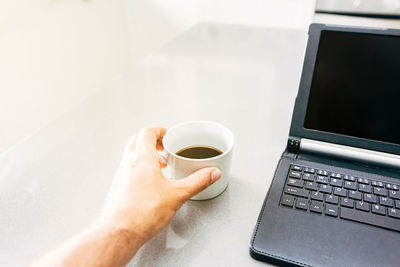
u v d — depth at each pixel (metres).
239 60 0.94
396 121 0.45
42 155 0.56
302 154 0.51
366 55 0.45
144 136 0.43
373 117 0.46
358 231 0.37
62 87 1.63
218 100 0.74
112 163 0.54
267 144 0.58
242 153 0.56
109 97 0.77
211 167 0.41
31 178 0.50
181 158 0.40
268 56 0.96
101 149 0.57
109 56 1.98
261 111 0.69
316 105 0.49
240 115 0.68
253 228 0.41
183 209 0.44
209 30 1.19
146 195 0.36
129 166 0.39
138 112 0.70
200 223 0.41
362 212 0.39
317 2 1.49
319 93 0.48
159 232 0.38
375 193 0.42
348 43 0.46
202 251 0.38
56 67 1.56
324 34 0.47
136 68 0.92
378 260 0.34
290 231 0.38
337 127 0.48
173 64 0.93
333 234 0.37
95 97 0.76
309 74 0.48
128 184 0.36
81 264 0.31
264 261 0.36
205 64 0.93
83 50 1.73
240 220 0.42
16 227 0.42
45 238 0.40
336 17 1.49
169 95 0.77
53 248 0.39
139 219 0.34
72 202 0.46
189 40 1.10
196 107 0.71
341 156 0.48
